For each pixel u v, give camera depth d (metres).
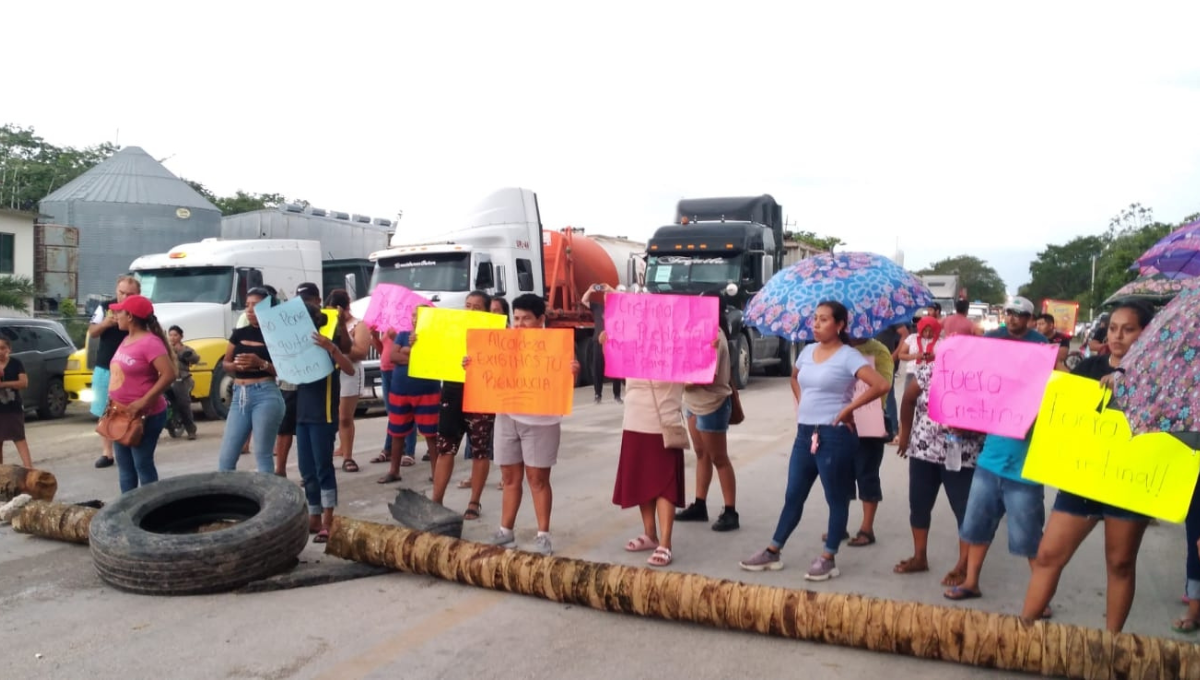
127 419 6.22
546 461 5.91
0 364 8.17
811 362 5.60
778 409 14.91
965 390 4.93
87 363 14.09
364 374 13.94
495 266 15.93
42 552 6.04
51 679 4.02
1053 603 5.25
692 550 6.27
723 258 18.84
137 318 6.41
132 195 30.31
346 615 4.87
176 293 14.85
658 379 5.78
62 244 28.38
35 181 42.50
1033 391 4.77
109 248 29.66
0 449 8.29
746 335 19.36
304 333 6.18
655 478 5.89
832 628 4.42
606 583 4.86
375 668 4.20
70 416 15.00
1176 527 7.25
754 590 4.62
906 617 4.30
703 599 4.64
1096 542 6.75
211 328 14.31
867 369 5.34
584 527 6.86
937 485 5.72
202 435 12.12
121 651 4.35
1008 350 4.85
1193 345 3.24
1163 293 7.64
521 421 5.89
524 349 5.86
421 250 15.75
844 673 4.20
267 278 15.60
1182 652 3.81
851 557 6.16
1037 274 95.81
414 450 9.79
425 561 5.41
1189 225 6.43
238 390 6.55
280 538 5.33
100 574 5.25
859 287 6.11
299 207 23.27
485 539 6.43
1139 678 3.84
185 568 5.05
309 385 6.25
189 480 5.84
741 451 10.42
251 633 4.60
